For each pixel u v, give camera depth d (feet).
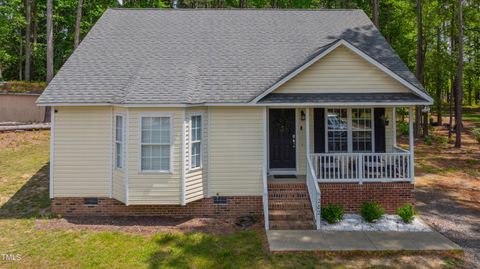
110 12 50.31
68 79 36.96
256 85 37.35
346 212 36.04
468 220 34.65
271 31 47.52
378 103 35.04
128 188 33.78
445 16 82.74
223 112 36.52
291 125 40.91
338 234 30.63
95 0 110.93
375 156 37.99
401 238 29.71
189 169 34.58
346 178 36.01
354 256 26.94
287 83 37.32
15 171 49.37
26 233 30.89
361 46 44.27
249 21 49.98
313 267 25.30
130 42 43.91
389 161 38.04
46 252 27.22
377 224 33.19
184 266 25.36
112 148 35.50
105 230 31.86
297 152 40.63
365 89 37.45
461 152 70.64
